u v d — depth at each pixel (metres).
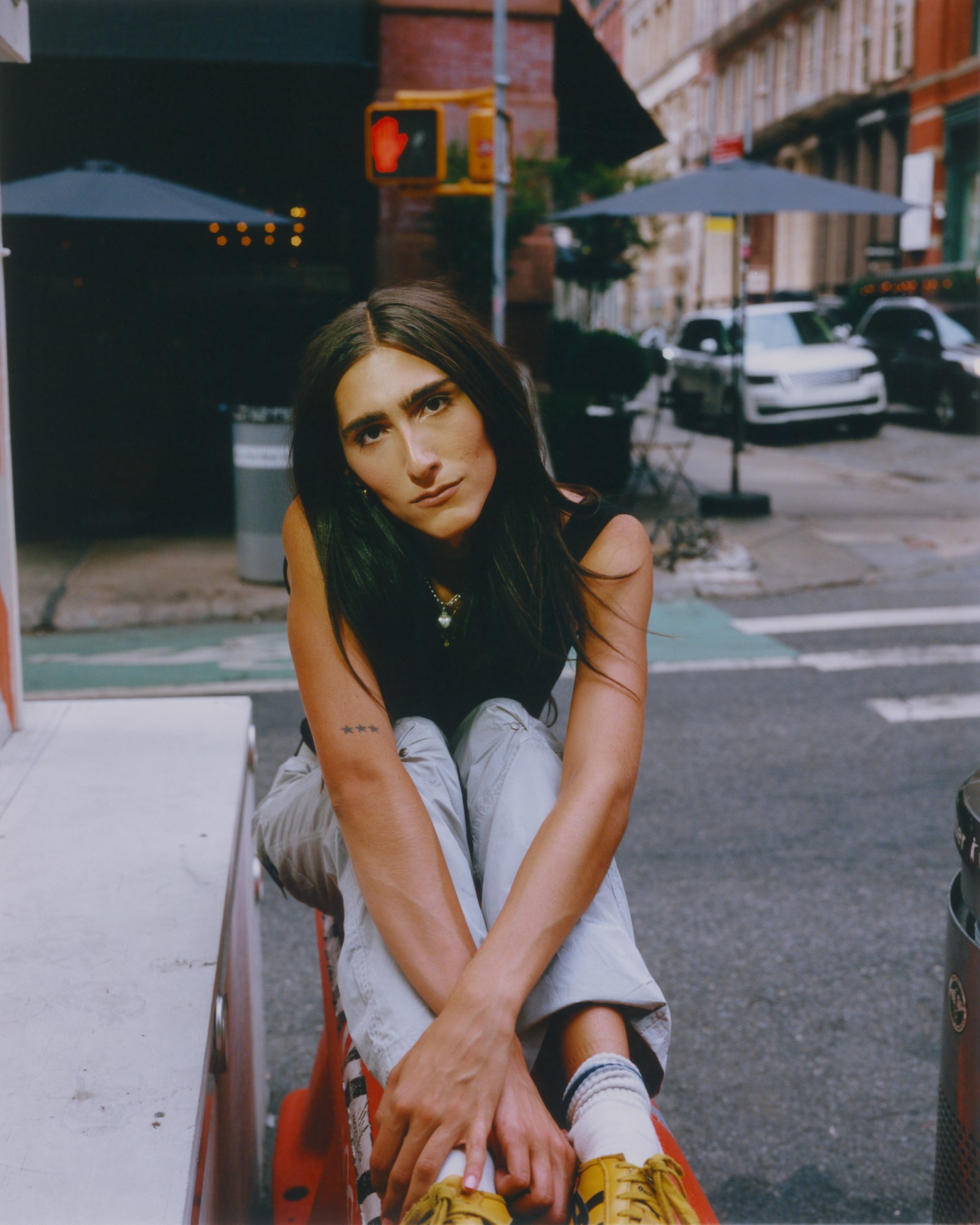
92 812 1.94
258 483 8.28
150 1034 1.27
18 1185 1.04
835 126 35.88
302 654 1.48
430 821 1.36
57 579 8.62
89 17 10.05
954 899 1.40
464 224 10.59
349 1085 1.46
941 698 5.96
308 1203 2.02
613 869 1.44
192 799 1.99
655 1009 1.31
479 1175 1.11
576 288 15.51
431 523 1.44
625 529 1.57
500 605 1.53
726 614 8.04
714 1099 2.61
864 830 4.23
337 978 1.46
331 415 1.45
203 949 1.47
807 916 3.52
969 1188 1.33
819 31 36.53
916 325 17.52
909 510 11.37
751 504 10.93
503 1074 1.17
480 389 1.42
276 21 10.37
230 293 12.05
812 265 38.66
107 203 8.98
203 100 11.74
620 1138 1.16
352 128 11.98
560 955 1.30
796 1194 2.29
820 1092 2.63
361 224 12.28
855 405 16.05
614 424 11.49
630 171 12.98
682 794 4.62
